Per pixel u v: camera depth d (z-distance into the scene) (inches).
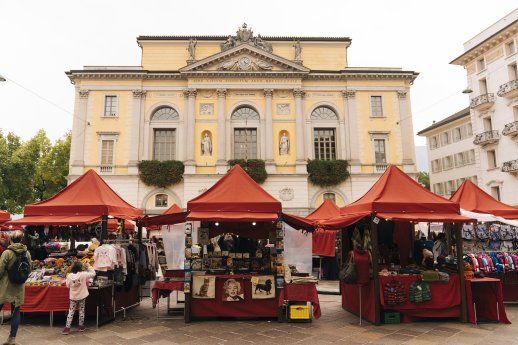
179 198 1160.2
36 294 337.1
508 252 454.0
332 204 687.7
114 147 1174.3
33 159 1505.9
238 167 394.6
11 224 361.1
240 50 1210.0
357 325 337.4
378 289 339.6
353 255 359.9
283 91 1228.5
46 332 317.1
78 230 529.0
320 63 1314.0
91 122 1187.3
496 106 1157.1
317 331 317.1
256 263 390.6
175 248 569.3
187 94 1205.7
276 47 1311.5
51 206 375.9
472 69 1243.8
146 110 1206.9
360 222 400.8
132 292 422.9
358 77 1241.4
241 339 294.0
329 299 480.4
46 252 496.4
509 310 395.5
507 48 1115.3
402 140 1224.8
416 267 378.3
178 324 342.3
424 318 352.5
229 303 358.3
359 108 1237.1
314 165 1175.6
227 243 528.1
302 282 352.8
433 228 631.2
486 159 1206.9
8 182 1425.9
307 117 1227.9
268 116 1203.2
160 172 1144.8
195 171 1161.4
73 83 1221.7
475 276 362.3
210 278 360.5
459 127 1536.7
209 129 1198.3
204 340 292.4
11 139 1531.7
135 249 429.1
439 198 366.3
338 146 1224.8
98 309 336.5
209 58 1197.1
